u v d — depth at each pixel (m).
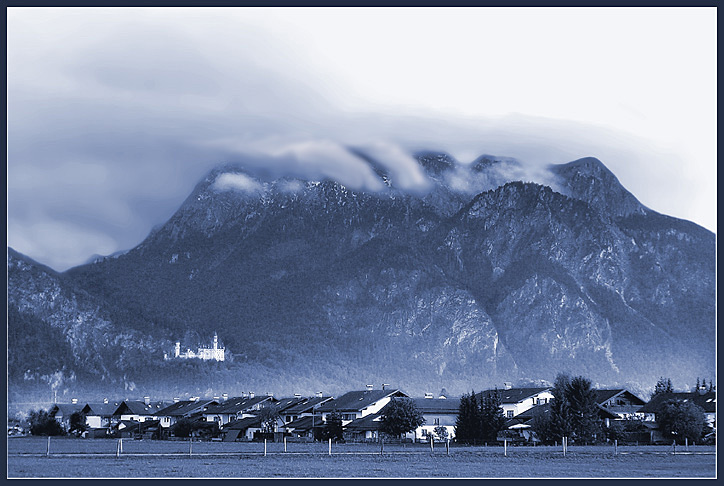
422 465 161.62
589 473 148.62
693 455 186.50
